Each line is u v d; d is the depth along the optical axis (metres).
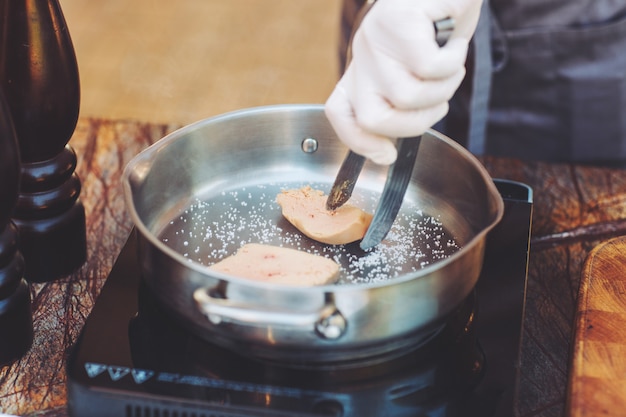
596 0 1.30
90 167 1.11
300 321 0.71
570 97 1.39
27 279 0.93
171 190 0.94
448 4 0.78
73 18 3.00
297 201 0.95
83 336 0.80
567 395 0.77
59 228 0.91
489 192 0.85
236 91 2.64
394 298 0.74
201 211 0.95
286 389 0.76
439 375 0.79
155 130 1.19
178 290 0.76
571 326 0.89
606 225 1.04
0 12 0.84
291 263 0.84
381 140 0.80
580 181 1.12
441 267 0.75
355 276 0.87
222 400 0.75
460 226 0.93
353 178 0.90
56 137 0.88
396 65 0.77
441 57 0.76
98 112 2.50
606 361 0.79
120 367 0.77
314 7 3.15
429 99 0.77
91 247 0.98
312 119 0.99
